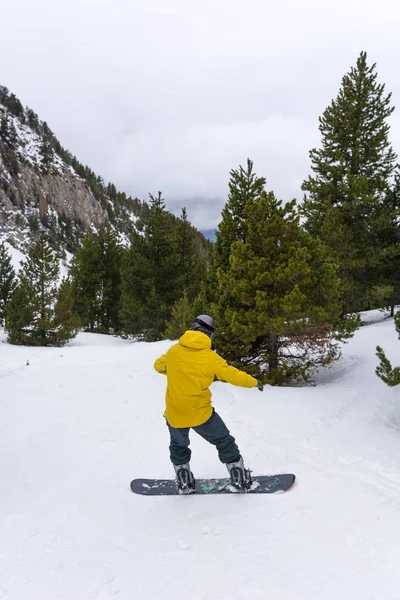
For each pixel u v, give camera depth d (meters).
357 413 7.39
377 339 14.08
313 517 3.56
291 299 8.87
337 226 18.95
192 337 4.09
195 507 3.92
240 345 10.13
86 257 29.45
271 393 8.36
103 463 5.05
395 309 24.62
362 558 2.95
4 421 6.53
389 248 19.67
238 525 3.52
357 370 10.77
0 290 24.98
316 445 5.58
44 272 21.41
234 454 4.17
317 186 20.61
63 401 7.64
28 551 3.20
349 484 4.23
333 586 2.66
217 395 8.05
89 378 9.37
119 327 30.34
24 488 4.36
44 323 20.16
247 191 11.48
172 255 25.33
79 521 3.69
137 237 25.84
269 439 5.73
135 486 4.39
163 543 3.31
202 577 2.83
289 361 10.45
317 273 9.77
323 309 9.26
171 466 4.94
